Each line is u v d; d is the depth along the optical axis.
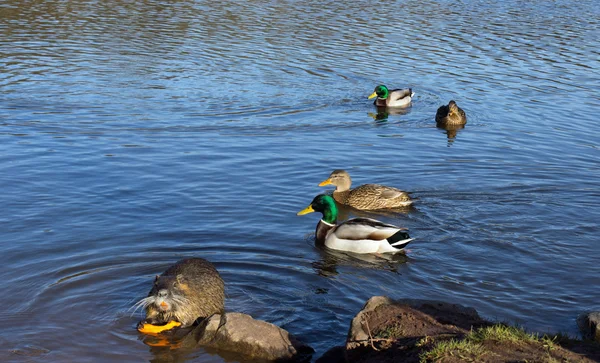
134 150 19.70
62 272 12.49
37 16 37.88
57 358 9.98
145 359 10.09
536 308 11.75
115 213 15.31
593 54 33.75
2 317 10.95
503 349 8.93
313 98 26.16
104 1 42.72
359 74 29.42
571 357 8.77
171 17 38.94
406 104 25.91
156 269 12.77
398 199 16.64
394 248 14.00
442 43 35.03
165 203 16.02
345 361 9.78
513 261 13.61
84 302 11.52
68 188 16.70
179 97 25.12
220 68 29.19
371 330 9.98
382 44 34.47
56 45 31.84
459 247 14.28
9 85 25.52
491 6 45.72
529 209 16.36
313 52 32.50
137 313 11.25
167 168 18.38
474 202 16.83
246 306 11.67
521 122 24.05
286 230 14.98
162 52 31.36
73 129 21.34
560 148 21.20
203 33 35.41
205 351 10.36
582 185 18.02
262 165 18.98
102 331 10.73
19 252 13.24
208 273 11.49
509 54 33.38
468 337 9.26
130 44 32.53
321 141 21.48
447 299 12.03
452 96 27.09
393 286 12.55
